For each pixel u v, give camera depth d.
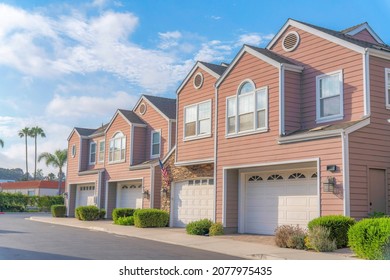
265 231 19.02
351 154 15.11
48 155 65.50
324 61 17.44
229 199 19.92
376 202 15.55
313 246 14.12
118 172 31.25
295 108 17.89
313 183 17.16
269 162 17.72
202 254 13.91
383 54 16.33
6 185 72.31
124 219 25.86
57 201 54.50
